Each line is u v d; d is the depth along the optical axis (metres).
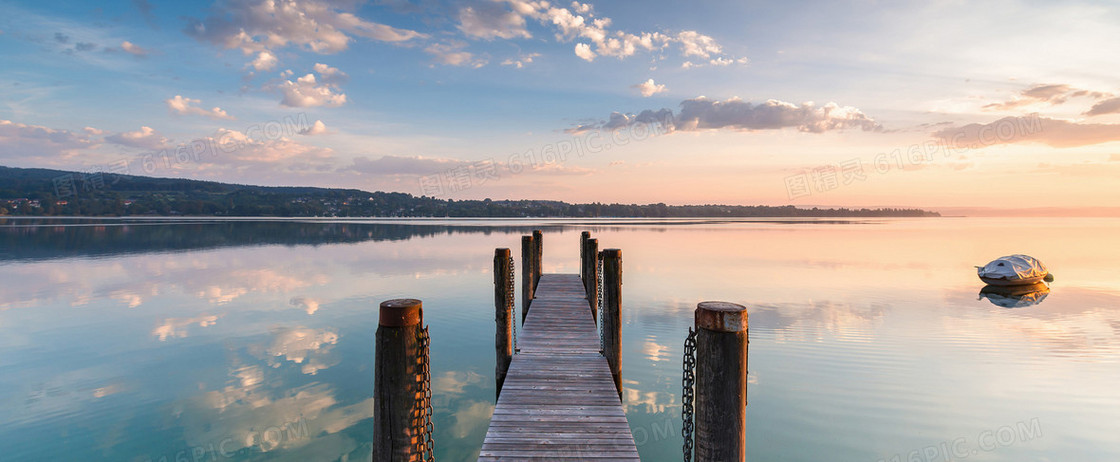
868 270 27.31
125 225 76.88
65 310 16.69
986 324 14.43
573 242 48.91
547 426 6.07
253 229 71.06
